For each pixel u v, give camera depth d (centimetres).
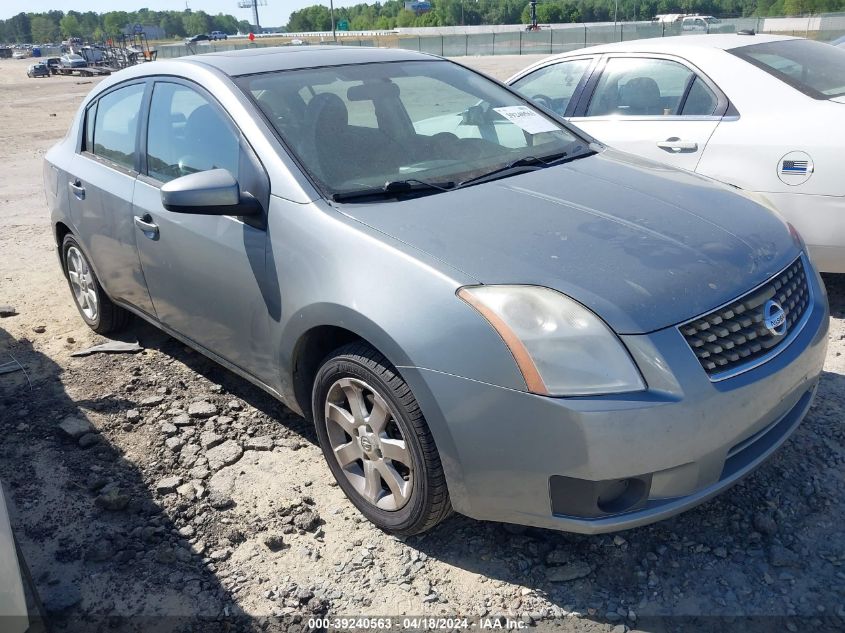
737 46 494
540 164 338
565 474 230
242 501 307
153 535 288
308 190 291
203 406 378
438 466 254
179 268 346
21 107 2388
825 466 306
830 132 424
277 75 344
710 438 232
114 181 394
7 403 391
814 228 435
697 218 284
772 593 248
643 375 227
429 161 325
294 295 283
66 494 315
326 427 295
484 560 269
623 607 246
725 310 243
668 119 491
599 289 236
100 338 473
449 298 241
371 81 360
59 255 492
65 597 260
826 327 284
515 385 230
